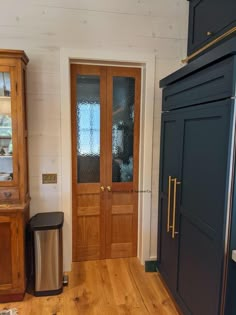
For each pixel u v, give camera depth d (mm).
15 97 2104
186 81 1924
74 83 2629
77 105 2666
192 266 1850
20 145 2154
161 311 2150
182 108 2023
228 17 1773
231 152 1379
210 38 2029
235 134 1365
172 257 2238
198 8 2252
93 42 2473
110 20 2479
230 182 1396
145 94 2639
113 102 2738
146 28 2549
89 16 2441
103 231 2877
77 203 2779
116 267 2783
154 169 2734
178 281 2104
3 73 2104
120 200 2873
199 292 1738
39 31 2381
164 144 2453
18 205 2135
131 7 2500
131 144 2820
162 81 2379
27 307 2150
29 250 2398
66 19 2408
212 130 1561
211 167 1574
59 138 2512
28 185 2463
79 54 2453
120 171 2836
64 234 2611
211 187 1574
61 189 2564
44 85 2439
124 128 2791
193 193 1828
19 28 2352
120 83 2730
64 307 2164
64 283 2451
